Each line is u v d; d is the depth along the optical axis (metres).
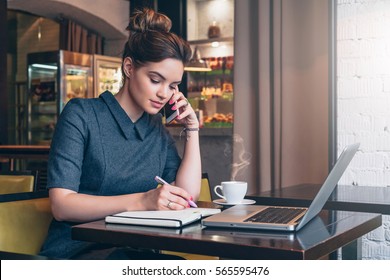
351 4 2.58
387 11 2.50
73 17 6.80
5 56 5.93
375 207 1.81
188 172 1.75
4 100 5.90
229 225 1.21
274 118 2.93
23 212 1.58
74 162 1.47
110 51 7.33
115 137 1.58
